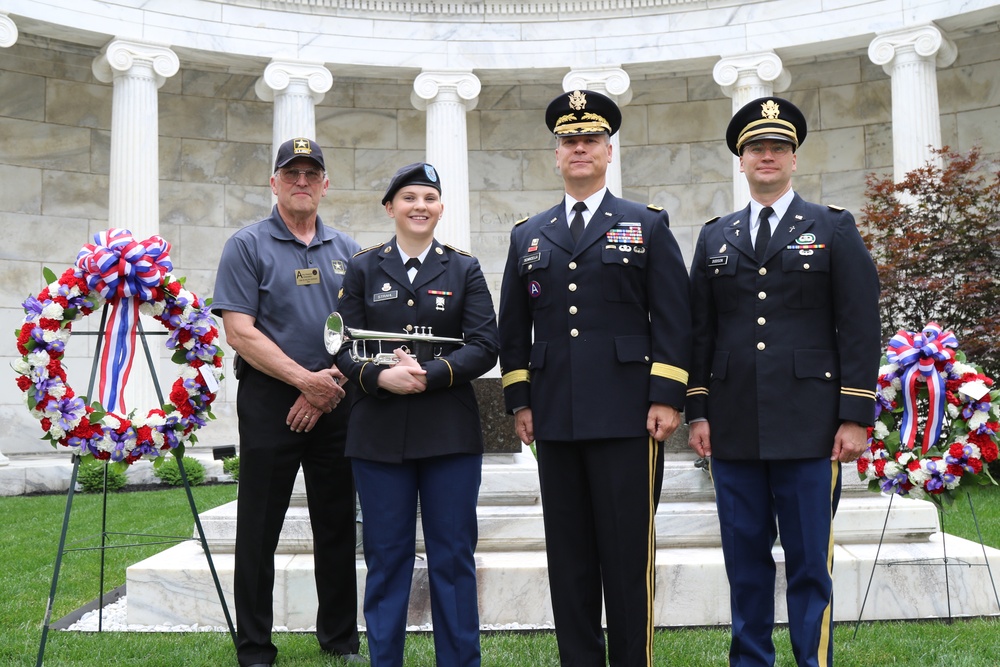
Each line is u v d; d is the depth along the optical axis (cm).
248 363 681
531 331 640
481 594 803
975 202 1975
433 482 610
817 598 590
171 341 702
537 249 618
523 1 2523
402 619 609
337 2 2470
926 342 757
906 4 2297
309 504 709
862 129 2634
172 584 809
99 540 1239
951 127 2544
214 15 2373
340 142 2750
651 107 2797
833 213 614
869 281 598
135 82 2256
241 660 661
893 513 869
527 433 621
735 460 607
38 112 2455
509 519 872
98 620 820
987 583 810
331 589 702
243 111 2677
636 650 574
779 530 608
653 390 581
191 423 701
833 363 600
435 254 644
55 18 2172
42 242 2438
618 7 2519
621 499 580
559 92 2817
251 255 696
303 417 669
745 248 621
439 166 2461
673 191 2773
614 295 596
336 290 718
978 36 2484
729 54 2456
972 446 727
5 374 2350
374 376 600
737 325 617
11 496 1798
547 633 767
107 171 2541
